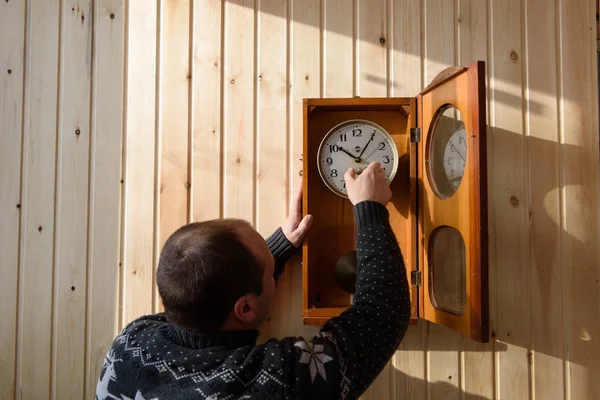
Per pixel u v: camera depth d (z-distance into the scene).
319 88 1.23
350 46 1.24
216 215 1.23
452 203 1.00
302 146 1.18
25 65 1.27
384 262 0.77
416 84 1.23
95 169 1.25
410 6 1.24
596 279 1.21
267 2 1.25
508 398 1.19
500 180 1.22
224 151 1.23
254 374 0.65
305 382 0.64
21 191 1.26
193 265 0.67
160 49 1.25
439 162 1.05
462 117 0.96
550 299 1.21
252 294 0.72
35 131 1.26
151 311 1.22
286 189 1.22
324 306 1.14
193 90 1.24
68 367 1.23
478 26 1.24
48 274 1.24
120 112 1.25
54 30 1.27
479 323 0.90
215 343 0.69
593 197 1.22
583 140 1.23
